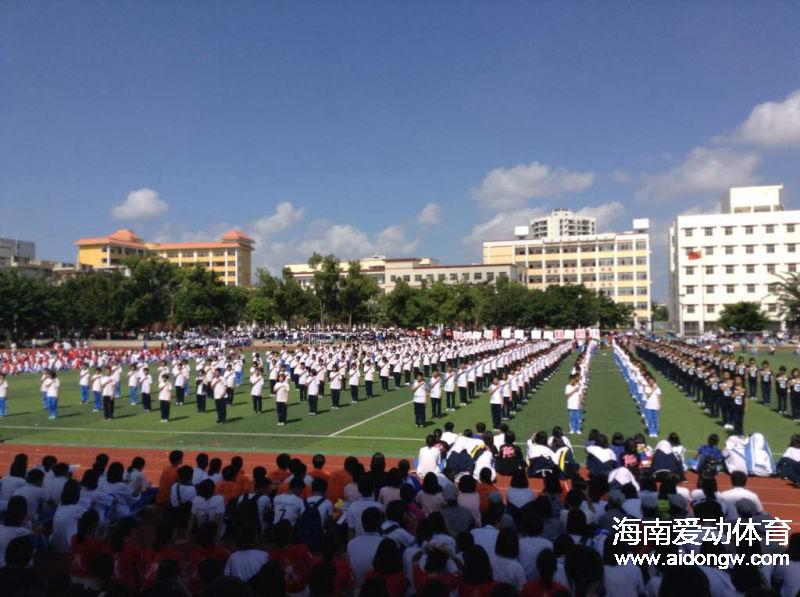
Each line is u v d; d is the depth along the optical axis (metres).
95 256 147.25
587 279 137.62
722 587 6.51
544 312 82.06
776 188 108.81
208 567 6.73
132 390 32.09
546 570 6.21
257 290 104.12
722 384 22.62
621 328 109.56
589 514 8.90
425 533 7.58
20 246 142.62
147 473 17.16
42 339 88.50
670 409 27.23
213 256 163.00
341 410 28.41
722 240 103.31
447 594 5.55
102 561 7.03
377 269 145.62
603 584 6.58
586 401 29.34
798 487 14.53
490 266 132.25
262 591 5.80
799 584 6.66
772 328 98.56
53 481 11.30
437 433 14.22
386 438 21.59
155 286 89.44
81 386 32.62
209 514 9.81
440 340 56.69
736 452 15.55
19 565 6.77
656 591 6.67
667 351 39.53
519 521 8.63
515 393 26.59
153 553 8.15
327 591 5.91
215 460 12.41
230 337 84.31
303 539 8.94
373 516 7.71
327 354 38.16
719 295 103.00
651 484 10.38
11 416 28.16
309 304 88.94
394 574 6.56
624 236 135.38
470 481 10.02
